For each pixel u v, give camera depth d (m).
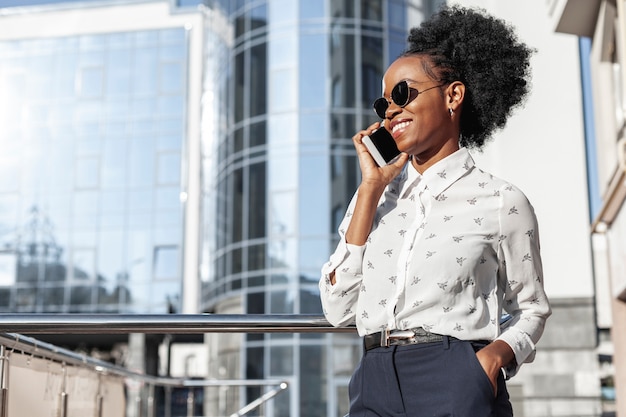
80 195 33.97
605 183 9.49
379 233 2.20
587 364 11.63
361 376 2.14
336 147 23.61
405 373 2.06
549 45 12.02
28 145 34.62
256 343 22.69
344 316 2.27
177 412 31.00
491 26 2.39
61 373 3.88
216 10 27.88
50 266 33.50
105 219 33.59
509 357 2.03
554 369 11.73
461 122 2.39
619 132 8.91
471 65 2.35
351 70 23.98
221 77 26.47
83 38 35.25
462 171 2.17
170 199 33.44
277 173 23.84
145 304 32.75
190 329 3.00
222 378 23.38
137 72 34.62
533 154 11.89
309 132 23.78
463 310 2.06
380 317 2.13
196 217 33.09
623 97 7.95
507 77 2.38
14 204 34.22
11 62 35.41
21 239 33.91
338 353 22.02
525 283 2.15
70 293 33.22
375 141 2.24
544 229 11.86
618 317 9.31
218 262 25.33
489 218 2.12
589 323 11.70
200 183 32.41
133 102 34.41
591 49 9.91
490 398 1.98
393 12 24.53
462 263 2.08
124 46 34.88
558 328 11.77
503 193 2.13
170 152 33.78
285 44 24.47
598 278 11.80
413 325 2.07
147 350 32.16
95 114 34.56
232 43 25.67
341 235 2.35
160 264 32.94
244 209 24.23
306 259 23.12
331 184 23.45
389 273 2.15
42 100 34.94
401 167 2.22
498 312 2.12
